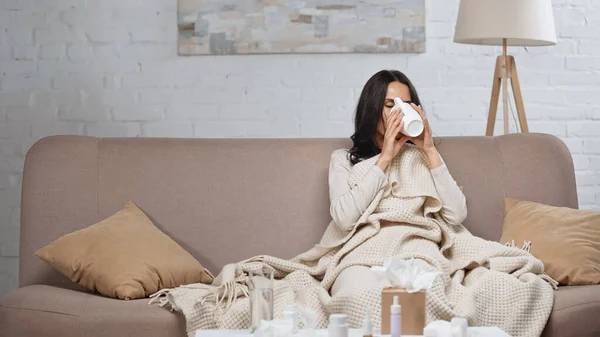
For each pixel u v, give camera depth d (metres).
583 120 3.94
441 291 2.12
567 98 3.94
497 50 3.92
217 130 3.91
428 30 3.91
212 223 2.82
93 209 2.79
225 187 2.85
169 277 2.50
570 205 2.89
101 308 2.26
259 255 2.75
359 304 2.08
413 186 2.66
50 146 2.83
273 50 3.87
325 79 3.90
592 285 2.46
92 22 3.91
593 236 2.58
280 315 2.24
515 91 3.40
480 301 2.20
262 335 1.72
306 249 2.81
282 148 2.91
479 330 1.82
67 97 3.91
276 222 2.83
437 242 2.65
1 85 3.90
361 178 2.65
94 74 3.91
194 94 3.91
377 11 3.87
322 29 3.86
